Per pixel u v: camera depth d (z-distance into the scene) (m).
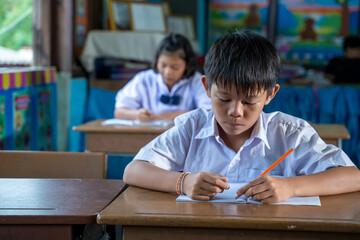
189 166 1.23
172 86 2.69
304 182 1.03
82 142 3.71
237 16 6.52
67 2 3.51
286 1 6.45
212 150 1.22
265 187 0.99
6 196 1.08
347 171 1.08
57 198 1.06
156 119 2.54
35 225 0.94
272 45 1.10
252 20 6.50
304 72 5.91
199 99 2.62
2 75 2.60
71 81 3.57
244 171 1.20
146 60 3.96
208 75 1.06
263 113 1.22
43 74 3.20
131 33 3.92
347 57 4.54
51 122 3.36
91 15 4.24
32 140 3.03
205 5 6.38
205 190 1.00
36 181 1.22
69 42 3.56
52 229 0.94
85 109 3.77
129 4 4.39
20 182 1.21
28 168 1.46
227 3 6.51
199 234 0.90
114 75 3.90
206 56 1.11
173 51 2.57
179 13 5.44
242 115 1.03
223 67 1.02
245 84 1.00
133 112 2.62
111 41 3.89
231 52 1.04
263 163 1.20
